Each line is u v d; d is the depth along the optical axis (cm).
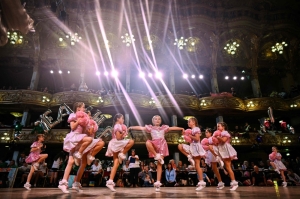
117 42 2405
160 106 2175
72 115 472
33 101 2030
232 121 2586
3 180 1032
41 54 2316
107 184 463
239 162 2264
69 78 2503
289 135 2058
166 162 2273
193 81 2634
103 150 2073
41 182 1112
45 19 2108
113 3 2256
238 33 2447
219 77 2639
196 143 563
